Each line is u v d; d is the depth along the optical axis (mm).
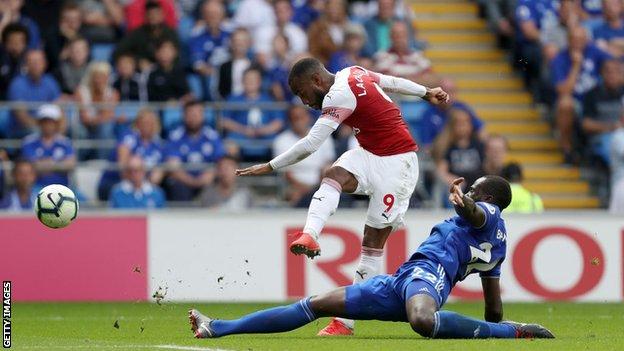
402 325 17781
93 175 26719
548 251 25625
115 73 29344
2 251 25125
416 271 14008
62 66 29391
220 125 28078
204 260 25391
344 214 25125
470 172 27250
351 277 25156
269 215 25500
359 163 15359
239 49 29719
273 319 13984
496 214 14406
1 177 26406
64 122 27281
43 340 15438
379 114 15258
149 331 16969
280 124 28203
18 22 29688
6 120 27531
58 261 25203
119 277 25297
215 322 14234
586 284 25703
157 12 29250
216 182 27000
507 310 22750
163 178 26875
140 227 25375
